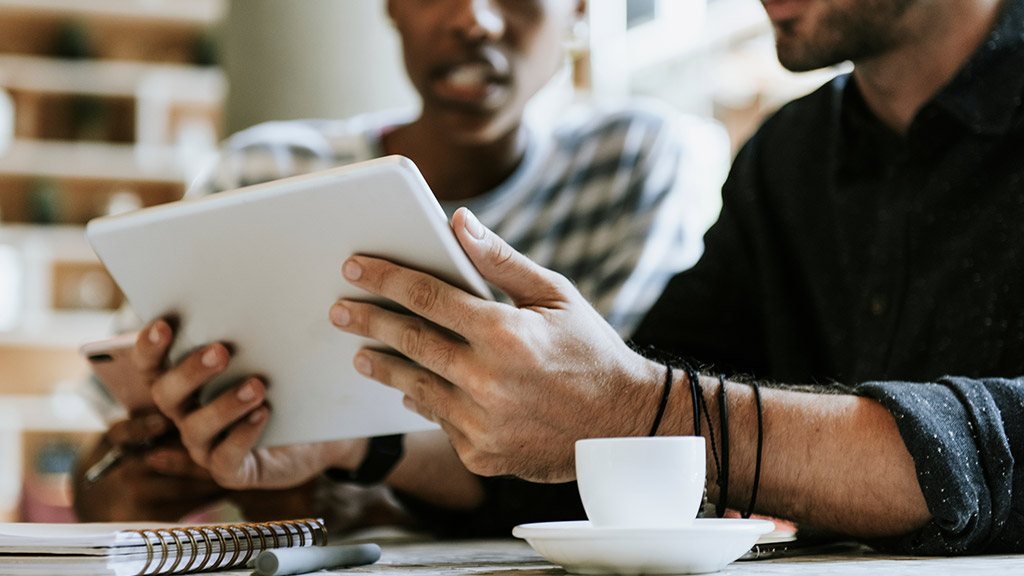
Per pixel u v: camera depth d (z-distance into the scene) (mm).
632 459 755
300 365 1031
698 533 698
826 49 1275
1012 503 848
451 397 898
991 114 1182
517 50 1925
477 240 828
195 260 930
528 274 852
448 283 865
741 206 1519
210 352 1029
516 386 841
